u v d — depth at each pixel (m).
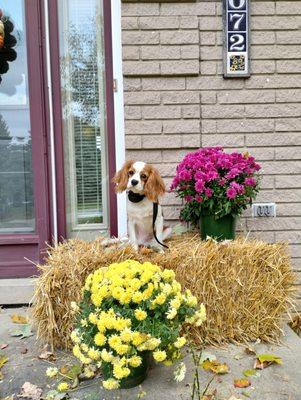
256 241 1.23
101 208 1.55
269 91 1.45
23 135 1.51
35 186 1.50
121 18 1.40
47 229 1.50
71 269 1.09
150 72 1.42
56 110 1.50
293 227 1.48
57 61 1.49
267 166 1.47
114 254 1.12
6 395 0.93
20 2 1.48
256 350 1.13
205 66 1.43
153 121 1.44
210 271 1.13
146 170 1.17
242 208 1.27
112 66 1.49
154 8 1.40
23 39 1.49
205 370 1.01
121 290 0.90
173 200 1.45
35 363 1.05
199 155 1.27
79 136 1.53
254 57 1.44
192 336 1.14
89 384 0.96
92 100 1.52
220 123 1.45
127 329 0.86
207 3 1.41
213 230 1.28
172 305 0.91
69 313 1.09
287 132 1.46
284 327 1.30
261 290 1.17
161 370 1.01
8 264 1.49
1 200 1.52
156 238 1.21
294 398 0.91
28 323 1.26
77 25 1.50
